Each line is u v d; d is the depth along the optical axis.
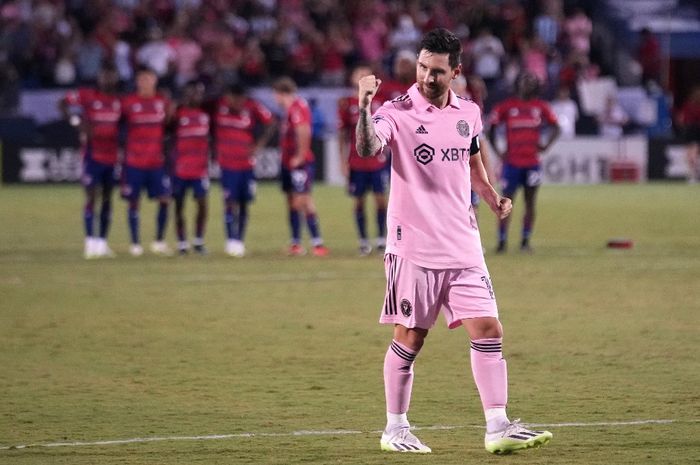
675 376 33.44
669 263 60.78
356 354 37.16
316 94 124.62
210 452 25.00
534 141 65.44
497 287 52.09
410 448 24.98
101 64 124.62
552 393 31.27
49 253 65.69
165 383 32.81
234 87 64.44
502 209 25.75
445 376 33.75
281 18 133.62
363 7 136.75
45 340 39.69
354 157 64.88
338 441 26.12
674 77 152.12
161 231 66.31
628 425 27.48
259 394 31.33
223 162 64.62
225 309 46.25
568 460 24.17
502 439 24.36
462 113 25.09
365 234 65.50
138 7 133.50
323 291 51.25
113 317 44.31
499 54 132.50
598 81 132.38
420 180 24.81
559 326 42.12
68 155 115.12
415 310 24.92
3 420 28.27
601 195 107.44
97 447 25.48
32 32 128.38
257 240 73.62
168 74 121.75
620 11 149.88
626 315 44.50
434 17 137.25
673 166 125.88
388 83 64.06
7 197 101.25
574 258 63.12
